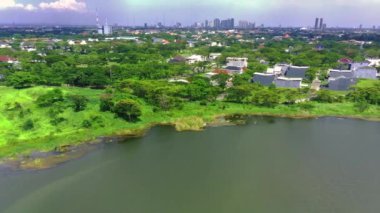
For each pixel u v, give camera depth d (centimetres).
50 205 5981
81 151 8344
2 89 13138
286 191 6644
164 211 5906
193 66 19212
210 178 7125
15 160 7650
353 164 7888
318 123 10881
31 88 12862
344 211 5969
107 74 15612
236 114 11650
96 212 5834
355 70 17488
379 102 12638
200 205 6112
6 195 6225
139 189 6631
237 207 6069
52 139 8800
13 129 9175
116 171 7362
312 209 6022
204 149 8700
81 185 6700
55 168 7381
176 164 7794
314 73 17075
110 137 9325
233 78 15688
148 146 8838
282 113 11731
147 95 12038
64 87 14275
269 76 15550
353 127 10525
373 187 6812
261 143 9162
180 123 10375
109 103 10656
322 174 7369
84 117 10069
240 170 7525
